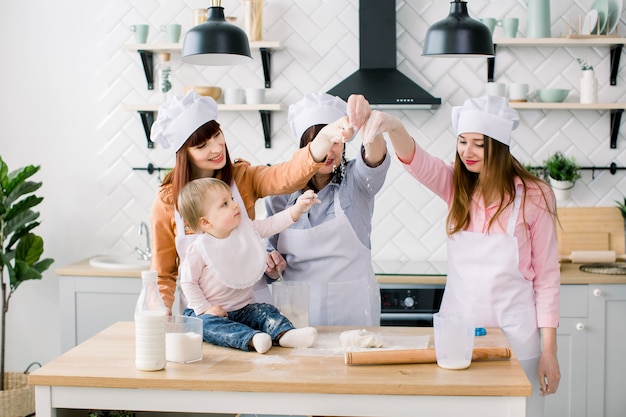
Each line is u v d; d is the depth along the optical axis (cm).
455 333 194
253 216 253
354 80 415
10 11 459
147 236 455
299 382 187
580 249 427
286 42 443
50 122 462
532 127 438
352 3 439
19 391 394
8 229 409
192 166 243
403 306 383
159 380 190
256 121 448
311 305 272
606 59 434
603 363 381
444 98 438
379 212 445
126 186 461
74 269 407
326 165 250
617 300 379
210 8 281
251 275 228
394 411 187
